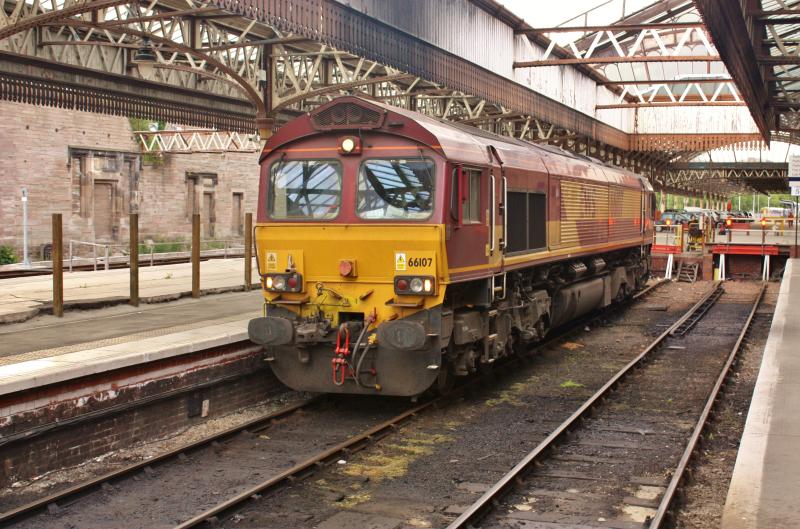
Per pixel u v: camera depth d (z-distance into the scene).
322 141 10.68
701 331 18.97
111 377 9.12
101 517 7.18
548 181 14.48
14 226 31.94
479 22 17.81
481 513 7.16
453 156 10.31
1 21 12.00
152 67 18.39
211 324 12.17
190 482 8.12
